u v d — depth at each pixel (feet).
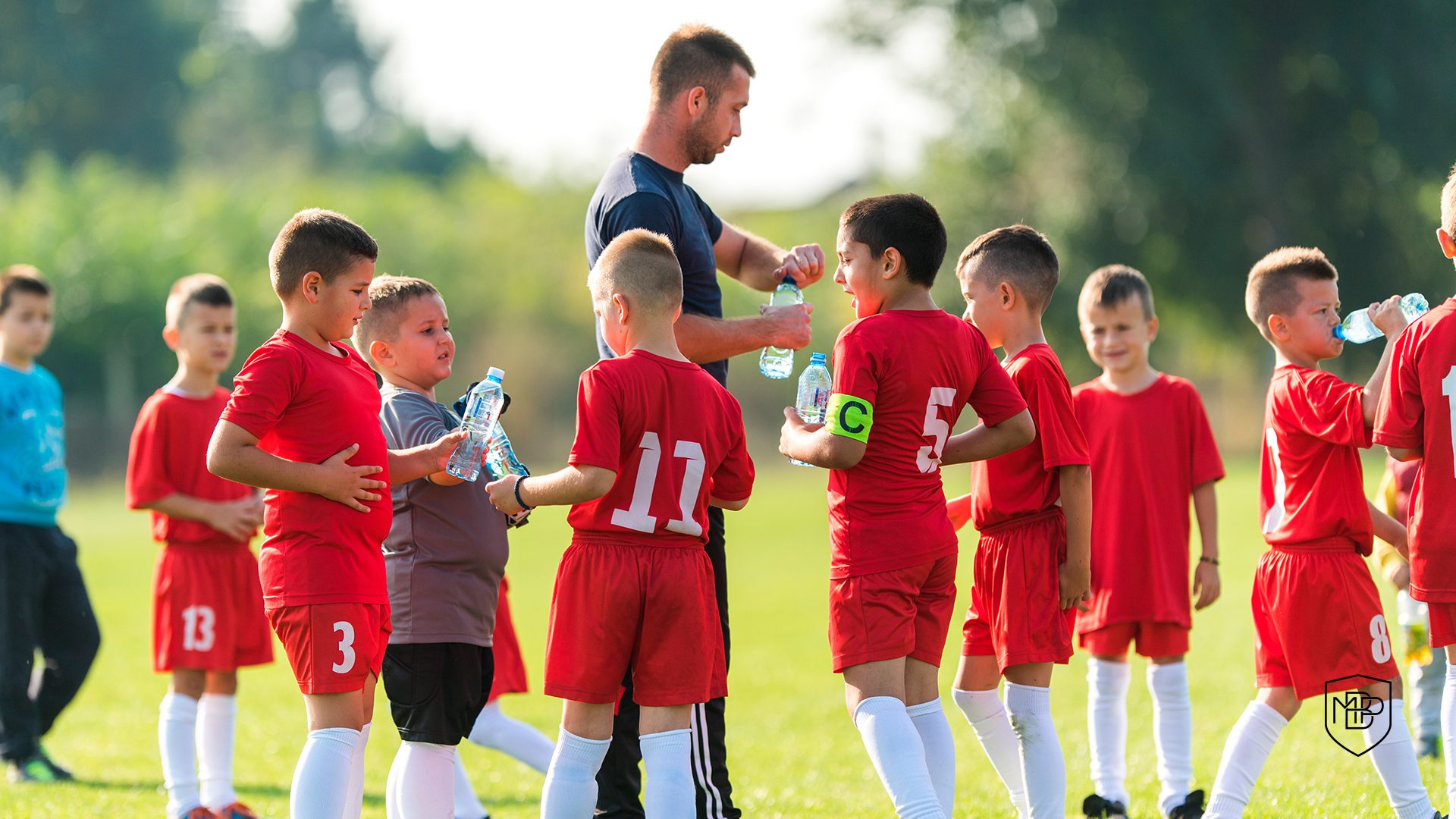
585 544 34.86
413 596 37.17
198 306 50.62
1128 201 270.87
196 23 518.37
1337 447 38.88
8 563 52.42
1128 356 47.67
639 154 41.60
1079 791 48.44
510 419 315.58
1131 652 81.41
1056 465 37.35
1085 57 263.49
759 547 163.53
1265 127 259.80
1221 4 252.21
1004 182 285.23
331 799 33.19
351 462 34.55
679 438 34.99
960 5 272.31
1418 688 51.52
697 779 37.86
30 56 475.31
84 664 54.70
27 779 51.96
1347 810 42.65
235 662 47.85
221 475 33.12
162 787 51.62
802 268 43.93
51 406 54.90
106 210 319.27
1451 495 35.65
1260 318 41.52
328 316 34.99
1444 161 250.78
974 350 36.60
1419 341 36.35
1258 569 40.29
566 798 34.32
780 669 83.61
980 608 39.34
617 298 35.53
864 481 35.42
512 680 47.78
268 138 643.04
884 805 47.37
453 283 327.67
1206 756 52.90
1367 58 248.32
